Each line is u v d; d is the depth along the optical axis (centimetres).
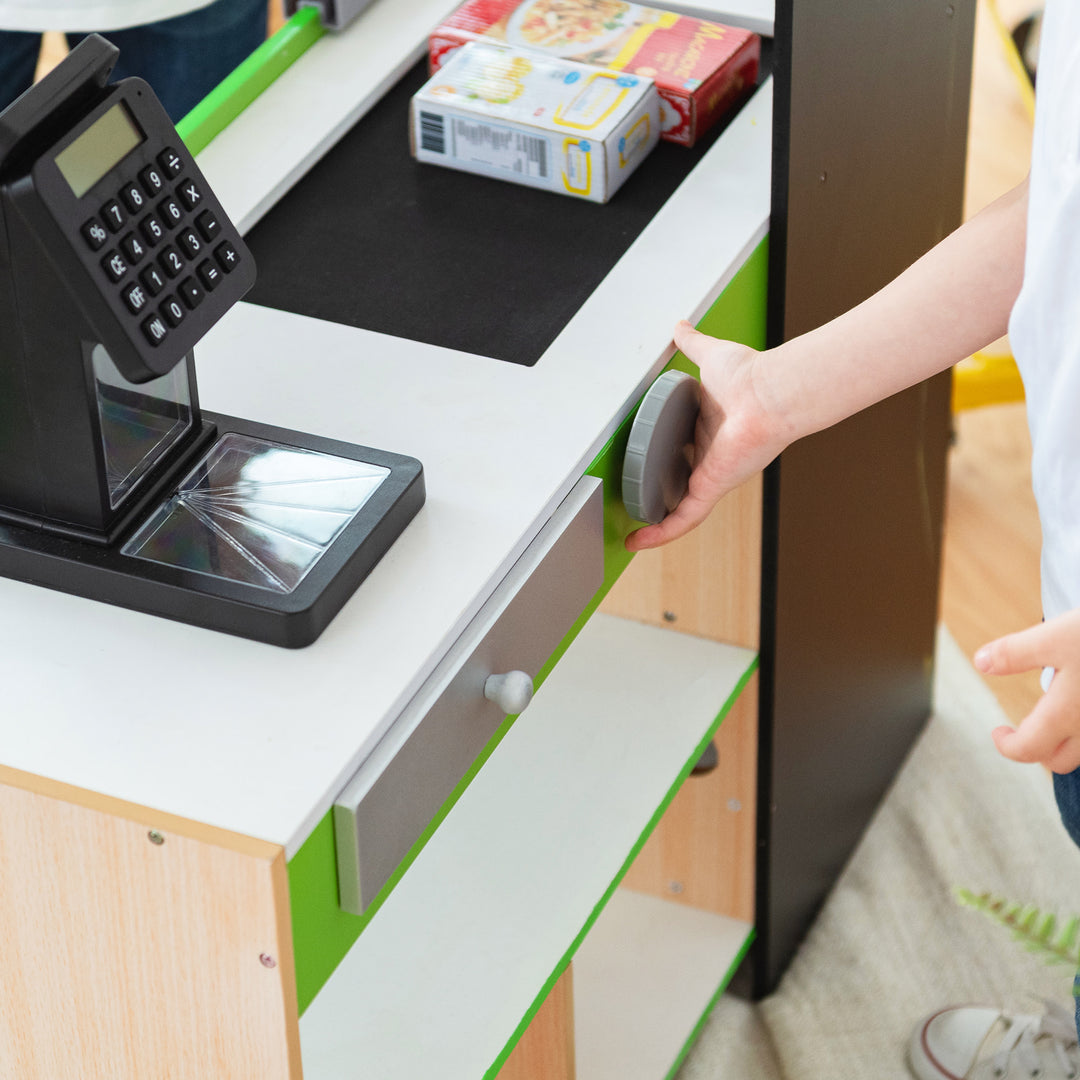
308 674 83
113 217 79
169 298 82
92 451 84
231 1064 84
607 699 135
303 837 76
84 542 87
